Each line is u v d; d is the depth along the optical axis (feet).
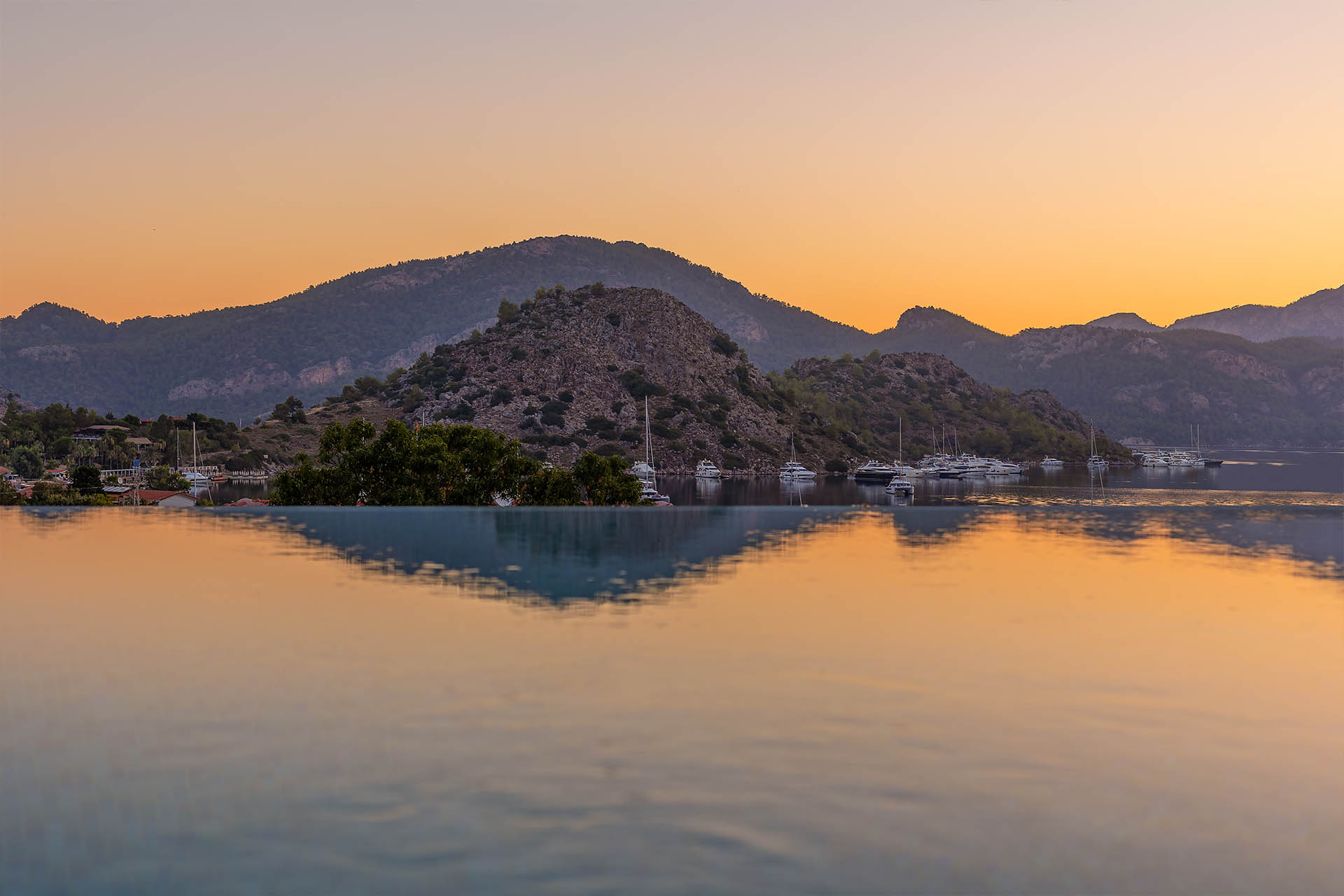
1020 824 20.76
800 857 19.35
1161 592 43.06
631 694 28.66
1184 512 66.13
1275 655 33.06
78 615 38.01
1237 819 21.12
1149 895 18.26
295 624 36.65
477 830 20.25
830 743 24.98
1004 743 25.14
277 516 63.36
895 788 22.38
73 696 28.14
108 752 24.08
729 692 28.84
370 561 49.96
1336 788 22.61
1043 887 18.40
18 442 495.82
